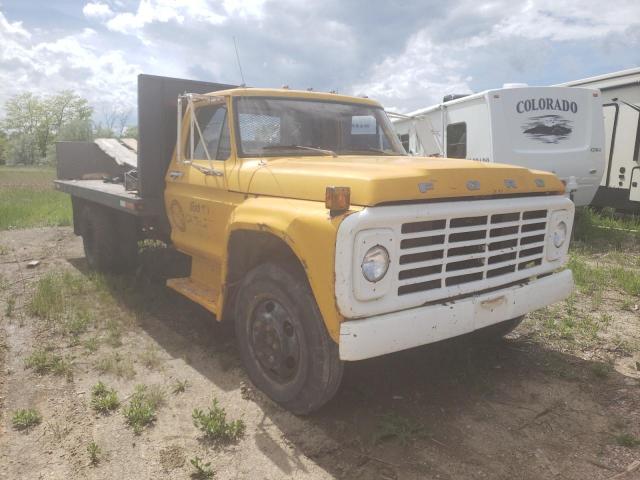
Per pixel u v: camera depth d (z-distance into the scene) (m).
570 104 9.39
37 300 5.59
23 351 4.55
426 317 3.21
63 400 3.76
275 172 3.78
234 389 3.91
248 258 4.00
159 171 5.40
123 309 5.52
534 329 4.99
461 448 3.21
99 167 8.91
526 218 3.83
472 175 3.48
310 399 3.40
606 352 4.50
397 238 3.09
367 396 3.79
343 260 2.94
